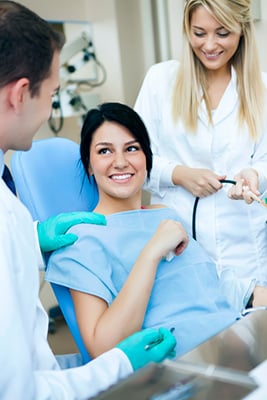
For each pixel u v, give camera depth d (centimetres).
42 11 274
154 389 60
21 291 78
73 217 121
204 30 144
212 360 77
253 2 210
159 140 168
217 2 139
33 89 80
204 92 157
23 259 80
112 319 103
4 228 76
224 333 86
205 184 150
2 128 81
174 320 115
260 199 141
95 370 82
